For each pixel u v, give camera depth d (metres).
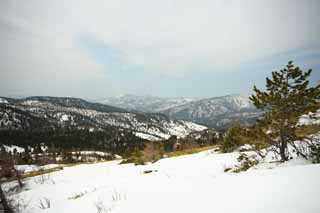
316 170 5.82
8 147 122.44
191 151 36.94
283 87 10.13
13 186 24.44
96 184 18.31
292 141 10.16
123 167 29.56
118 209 6.99
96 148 144.00
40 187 22.67
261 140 10.91
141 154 34.06
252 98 11.15
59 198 16.06
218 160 17.31
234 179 7.03
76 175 27.64
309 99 9.63
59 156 90.31
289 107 10.05
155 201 6.77
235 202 4.90
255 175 6.89
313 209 3.68
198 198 5.92
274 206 4.17
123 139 175.00
